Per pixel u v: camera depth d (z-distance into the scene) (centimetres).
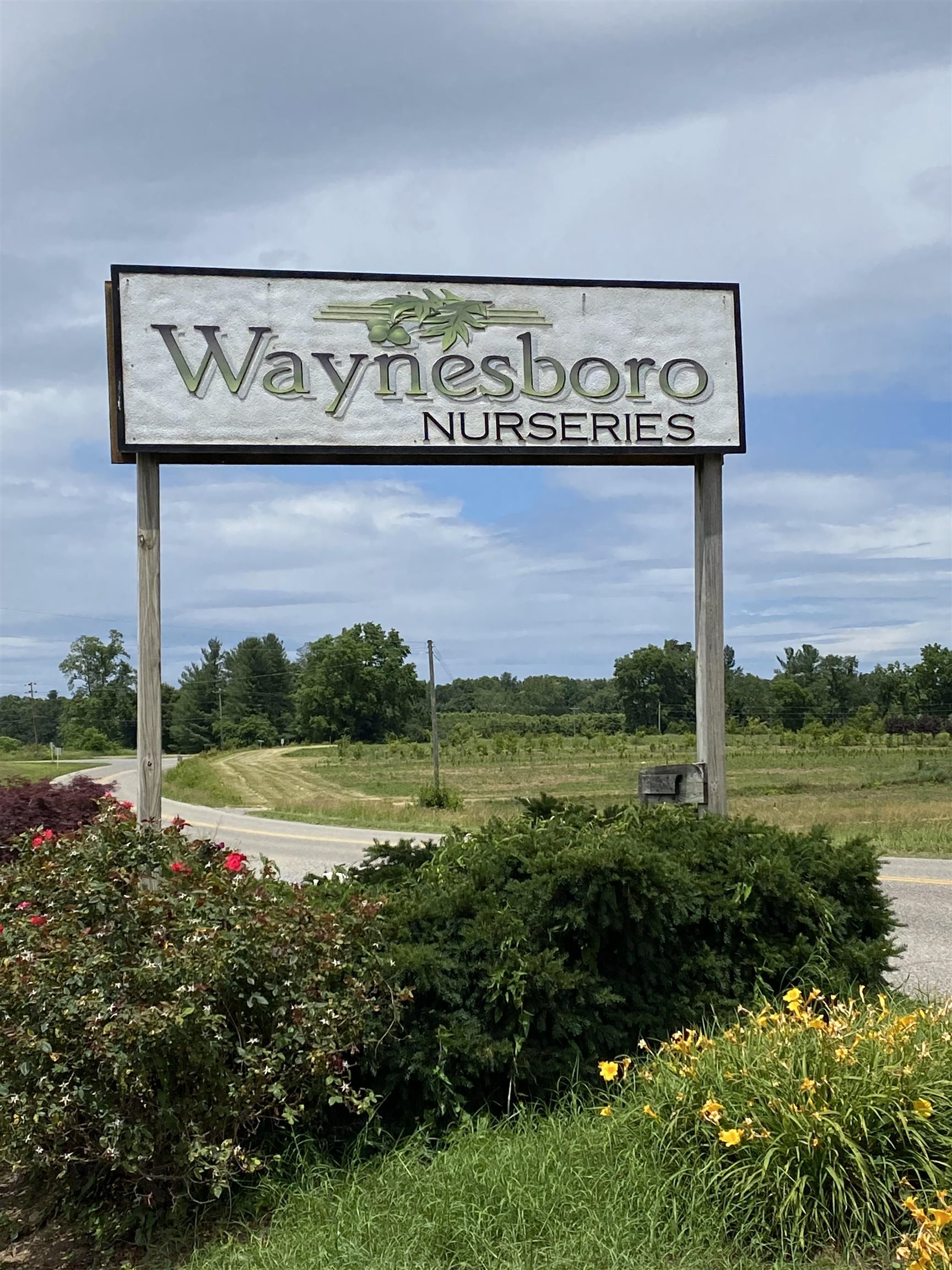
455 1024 408
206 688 11831
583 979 420
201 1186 372
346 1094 390
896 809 2445
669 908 448
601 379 585
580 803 587
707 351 598
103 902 375
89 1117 357
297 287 552
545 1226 324
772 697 9444
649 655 9912
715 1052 367
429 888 466
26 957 355
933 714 8738
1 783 962
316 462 569
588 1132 372
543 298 581
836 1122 321
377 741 11050
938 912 946
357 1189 359
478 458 581
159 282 538
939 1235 280
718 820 534
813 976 464
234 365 544
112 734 12988
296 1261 318
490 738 9269
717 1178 324
